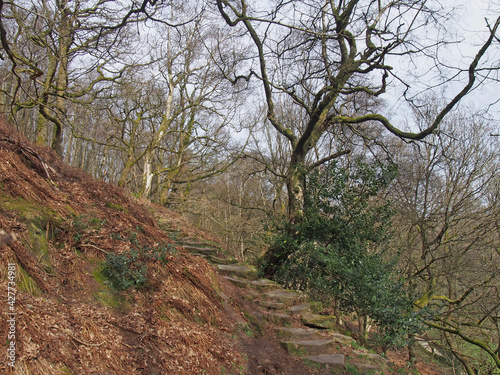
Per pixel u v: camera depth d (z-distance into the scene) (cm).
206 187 2222
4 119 713
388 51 902
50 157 741
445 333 1159
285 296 759
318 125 1034
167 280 568
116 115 1520
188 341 475
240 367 504
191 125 1886
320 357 595
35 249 464
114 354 396
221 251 1002
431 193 1243
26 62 776
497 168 1154
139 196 1211
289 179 1052
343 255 838
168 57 1441
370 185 859
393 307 732
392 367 641
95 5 834
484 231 1058
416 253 1254
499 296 1068
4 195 502
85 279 489
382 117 1014
